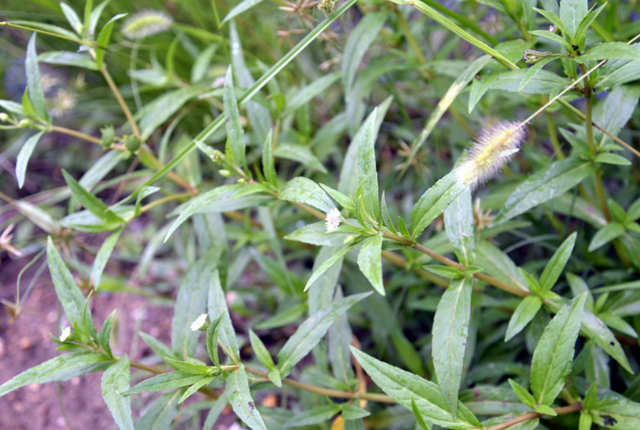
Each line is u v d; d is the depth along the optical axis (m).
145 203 0.97
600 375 0.57
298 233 0.53
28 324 0.86
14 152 1.04
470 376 0.63
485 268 0.57
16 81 1.05
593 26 0.59
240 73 0.64
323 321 0.54
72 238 0.70
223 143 0.93
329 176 0.72
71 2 0.84
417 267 0.62
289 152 0.62
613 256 0.69
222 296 0.54
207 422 0.55
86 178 0.63
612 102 0.57
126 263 0.94
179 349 0.58
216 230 0.64
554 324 0.51
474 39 0.52
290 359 0.54
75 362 0.52
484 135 0.50
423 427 0.48
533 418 0.52
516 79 0.53
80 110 1.01
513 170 0.75
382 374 0.51
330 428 0.63
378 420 0.63
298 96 0.65
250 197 0.57
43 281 0.92
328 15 0.57
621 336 0.62
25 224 0.96
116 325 0.84
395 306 0.70
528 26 0.57
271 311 0.79
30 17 0.85
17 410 0.78
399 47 0.70
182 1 0.85
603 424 0.53
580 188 0.65
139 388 0.51
